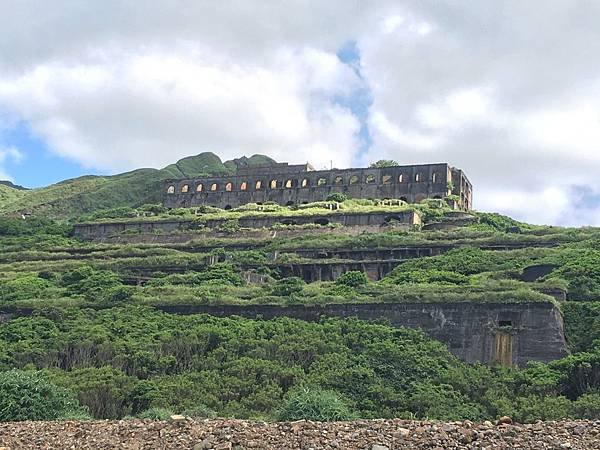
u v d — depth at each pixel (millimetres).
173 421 30984
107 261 122125
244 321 86000
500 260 102438
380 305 85312
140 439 29281
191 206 168125
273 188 163500
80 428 31844
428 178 153250
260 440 27578
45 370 70938
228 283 104938
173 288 99875
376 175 157000
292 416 42438
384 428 28469
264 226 140625
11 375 46594
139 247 132375
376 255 115562
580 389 65188
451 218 136000
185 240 138375
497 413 59688
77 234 151500
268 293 93875
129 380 66938
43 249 136125
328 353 72375
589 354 68000
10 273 118438
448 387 66312
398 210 133750
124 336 81312
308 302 87938
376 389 63750
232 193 165875
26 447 29266
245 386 65125
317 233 132375
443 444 25969
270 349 73938
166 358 73250
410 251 114812
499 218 139375
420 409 61875
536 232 117562
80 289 103125
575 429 27094
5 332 84750
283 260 115250
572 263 93688
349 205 145250
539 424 28203
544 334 78125
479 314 81312
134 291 98938
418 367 69688
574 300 86562
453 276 97438
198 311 91500
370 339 76938
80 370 70688
